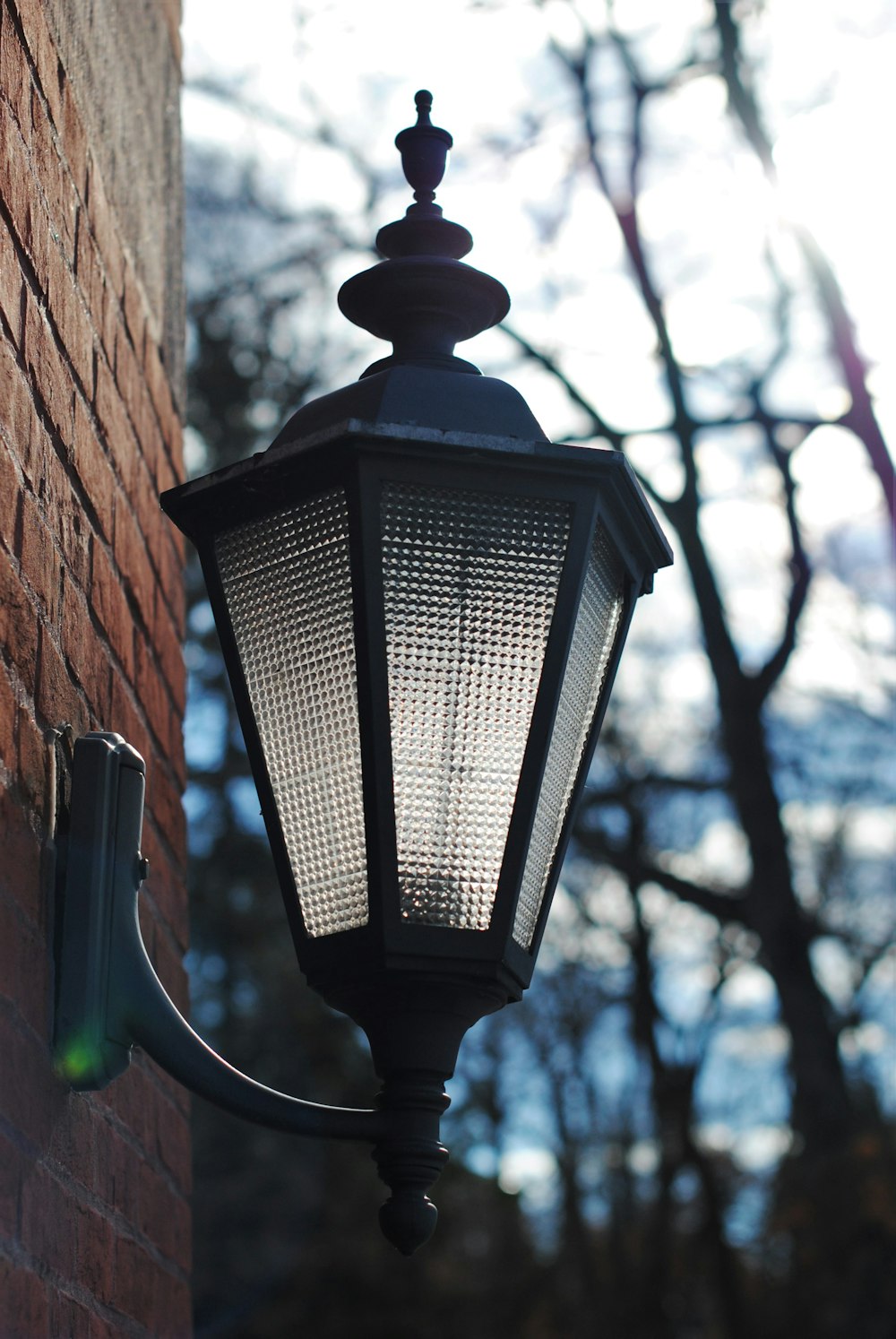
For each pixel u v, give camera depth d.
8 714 1.47
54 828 1.60
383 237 1.85
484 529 1.53
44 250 1.79
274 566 1.57
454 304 1.78
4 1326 1.32
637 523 1.67
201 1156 12.43
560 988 15.38
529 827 1.49
